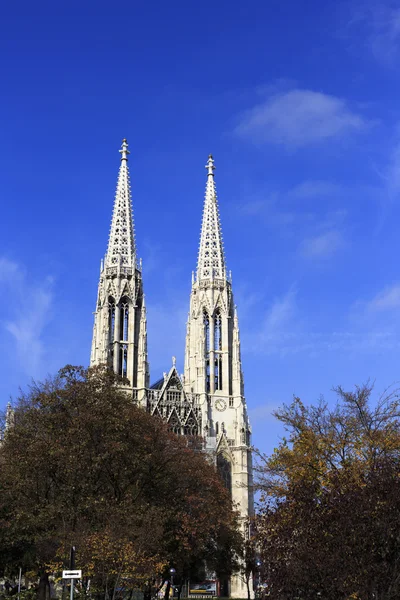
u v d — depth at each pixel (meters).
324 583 52.16
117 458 87.00
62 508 81.50
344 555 52.12
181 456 107.69
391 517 52.31
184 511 101.75
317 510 57.25
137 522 81.56
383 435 72.62
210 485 111.94
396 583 50.72
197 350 190.25
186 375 194.50
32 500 84.75
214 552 119.56
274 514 64.44
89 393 91.06
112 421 87.38
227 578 138.00
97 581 77.00
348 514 53.47
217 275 198.75
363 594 50.38
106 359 181.88
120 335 187.12
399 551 52.06
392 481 54.53
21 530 84.25
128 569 73.12
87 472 84.12
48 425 88.38
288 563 57.16
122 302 189.75
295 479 72.50
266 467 78.06
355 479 61.88
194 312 196.62
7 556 91.88
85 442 83.88
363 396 75.12
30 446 85.12
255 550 119.19
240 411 186.50
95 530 77.94
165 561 85.56
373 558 51.66
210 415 185.25
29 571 91.31
